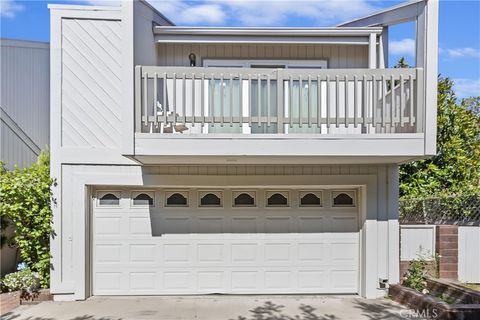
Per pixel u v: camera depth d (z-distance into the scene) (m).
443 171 12.15
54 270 7.44
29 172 8.16
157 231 7.83
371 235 7.72
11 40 11.60
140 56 6.86
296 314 6.60
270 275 7.91
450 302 6.70
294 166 7.71
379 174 7.77
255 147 6.25
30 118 11.75
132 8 6.21
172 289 7.81
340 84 7.04
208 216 7.89
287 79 6.36
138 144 6.16
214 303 7.29
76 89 7.55
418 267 7.79
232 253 7.90
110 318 6.37
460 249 8.07
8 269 8.99
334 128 7.75
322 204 8.03
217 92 6.82
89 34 7.56
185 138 6.20
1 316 6.46
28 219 7.61
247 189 7.95
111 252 7.78
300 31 8.12
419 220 10.91
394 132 7.09
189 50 8.53
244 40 8.24
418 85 6.34
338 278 7.98
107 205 7.80
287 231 7.97
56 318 6.36
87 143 7.55
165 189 7.87
